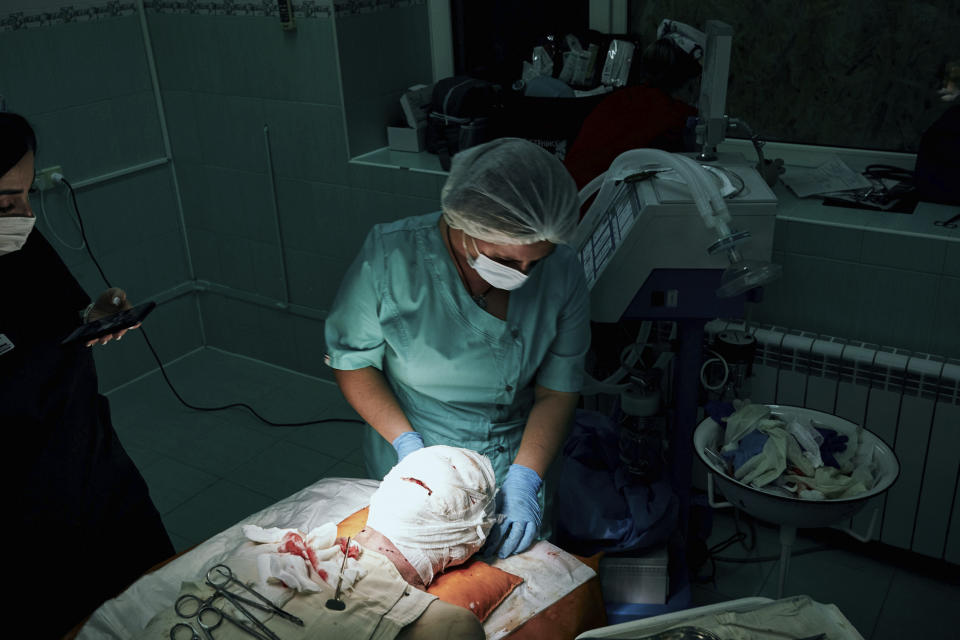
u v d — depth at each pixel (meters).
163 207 3.66
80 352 1.69
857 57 2.62
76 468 1.67
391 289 1.59
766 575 2.48
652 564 1.96
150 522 1.92
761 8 2.69
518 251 1.41
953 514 2.36
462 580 1.44
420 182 3.01
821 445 1.80
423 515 1.40
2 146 1.36
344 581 1.30
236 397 3.56
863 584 2.44
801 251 2.40
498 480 1.73
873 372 2.34
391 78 3.23
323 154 3.20
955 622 2.29
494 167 1.35
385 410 1.68
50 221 3.20
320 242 3.39
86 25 3.17
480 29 3.25
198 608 1.27
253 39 3.14
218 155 3.48
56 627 1.67
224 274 3.76
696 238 1.77
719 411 1.92
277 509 1.66
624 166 1.95
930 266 2.22
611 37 2.97
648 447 2.09
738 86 2.85
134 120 3.44
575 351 1.69
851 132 2.73
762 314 2.54
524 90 2.94
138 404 3.52
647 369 2.06
